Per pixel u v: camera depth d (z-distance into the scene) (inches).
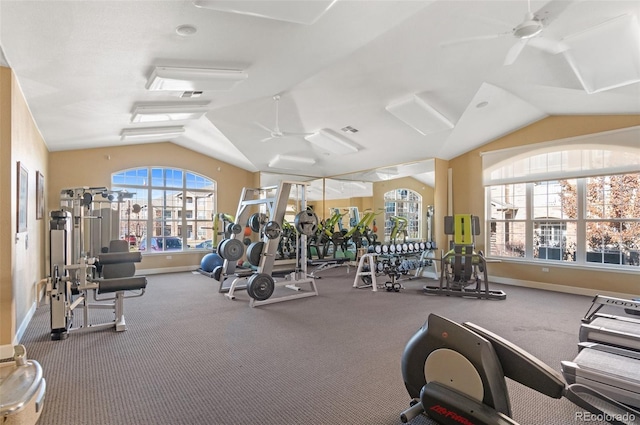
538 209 263.0
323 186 411.5
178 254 336.8
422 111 215.8
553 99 210.7
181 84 152.2
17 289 144.6
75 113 193.0
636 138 211.8
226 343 142.6
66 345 139.4
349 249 364.2
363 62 169.8
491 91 201.0
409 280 294.2
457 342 78.8
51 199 279.6
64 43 113.7
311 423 87.6
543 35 136.6
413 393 88.3
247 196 267.6
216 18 109.1
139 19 104.0
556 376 74.1
